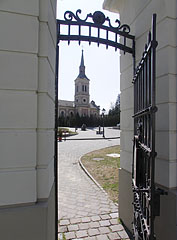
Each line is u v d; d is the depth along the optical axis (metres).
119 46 2.42
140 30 2.31
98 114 58.69
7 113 1.36
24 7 1.41
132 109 2.59
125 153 2.79
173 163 1.76
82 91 58.53
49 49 1.60
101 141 17.91
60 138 18.39
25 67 1.41
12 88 1.37
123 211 2.83
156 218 1.89
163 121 1.82
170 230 1.70
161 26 1.84
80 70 60.75
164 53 1.80
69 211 3.32
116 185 4.78
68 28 2.21
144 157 1.92
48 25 1.55
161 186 1.84
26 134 1.40
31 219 1.37
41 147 1.47
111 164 7.26
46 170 1.49
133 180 2.18
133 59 2.45
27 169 1.40
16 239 1.33
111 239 2.43
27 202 1.39
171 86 1.76
